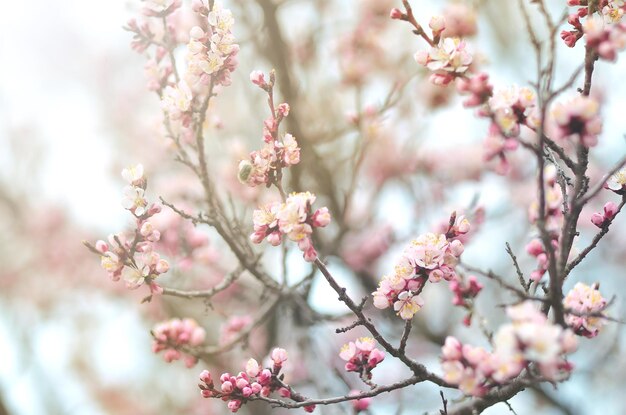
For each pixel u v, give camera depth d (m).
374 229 6.65
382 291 2.74
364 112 5.34
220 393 2.86
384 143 6.54
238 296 6.00
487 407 2.88
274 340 5.77
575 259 2.83
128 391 7.91
